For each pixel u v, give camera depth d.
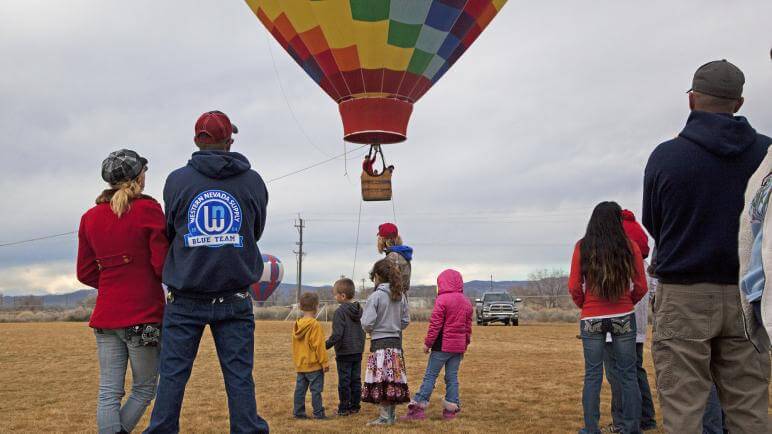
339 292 6.57
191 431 5.72
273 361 11.20
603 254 4.85
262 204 3.96
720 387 3.21
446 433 5.53
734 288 3.13
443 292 6.24
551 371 9.48
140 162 4.17
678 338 3.18
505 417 6.19
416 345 14.42
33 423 6.01
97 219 4.00
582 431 5.06
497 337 17.31
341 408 6.46
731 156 3.12
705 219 3.12
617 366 4.99
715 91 3.21
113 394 3.99
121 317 3.96
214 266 3.68
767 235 2.23
